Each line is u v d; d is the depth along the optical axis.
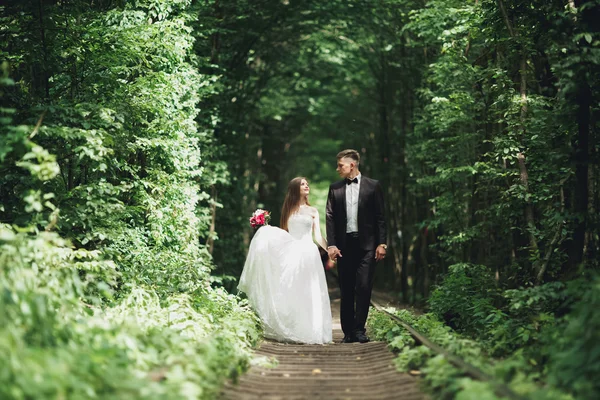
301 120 32.31
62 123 8.82
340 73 26.33
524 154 10.56
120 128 9.22
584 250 9.82
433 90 18.62
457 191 15.89
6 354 4.32
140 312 7.64
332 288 28.39
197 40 17.12
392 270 28.61
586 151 8.40
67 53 9.72
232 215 21.92
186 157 12.27
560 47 8.38
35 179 7.58
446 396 5.14
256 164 29.22
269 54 24.17
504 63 11.71
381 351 8.34
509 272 12.61
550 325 7.40
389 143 25.45
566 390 5.12
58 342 5.18
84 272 8.89
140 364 5.52
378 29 21.94
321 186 38.12
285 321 10.08
